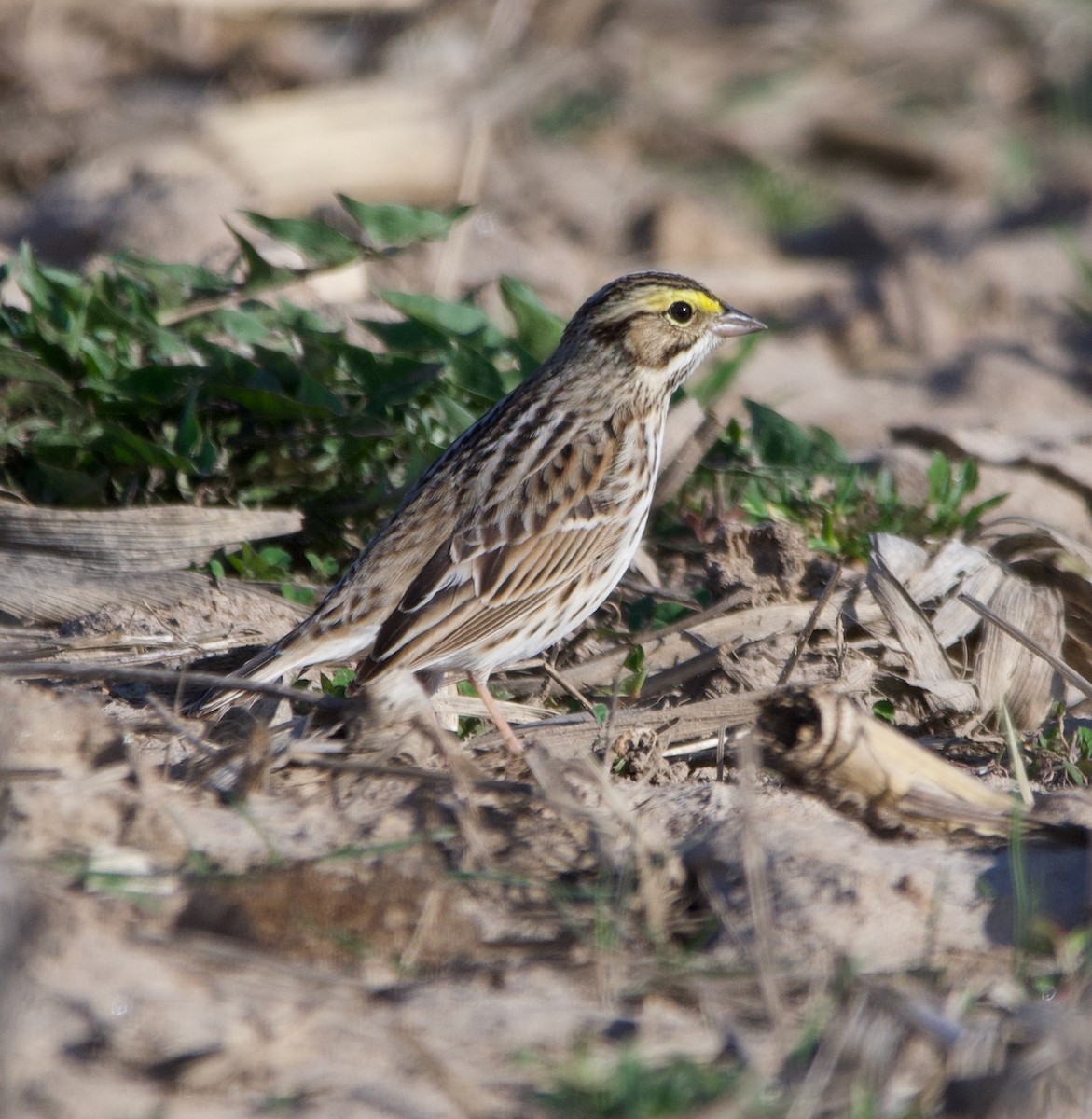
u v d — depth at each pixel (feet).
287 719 30.71
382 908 23.12
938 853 26.04
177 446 37.83
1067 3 102.58
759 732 26.89
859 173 90.22
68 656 33.09
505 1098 19.16
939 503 41.91
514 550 33.04
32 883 21.70
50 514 35.22
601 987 22.30
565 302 65.87
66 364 38.99
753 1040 20.81
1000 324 71.10
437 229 42.34
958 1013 21.29
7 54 75.97
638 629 36.83
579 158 82.07
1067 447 50.80
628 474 34.96
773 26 98.07
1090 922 24.47
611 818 26.23
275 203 69.15
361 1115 18.61
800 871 24.81
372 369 39.63
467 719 33.58
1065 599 37.58
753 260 77.20
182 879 23.20
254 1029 20.08
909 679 34.40
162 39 80.43
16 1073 18.35
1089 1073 19.07
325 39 84.43
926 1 103.04
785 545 37.65
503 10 87.25
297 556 39.09
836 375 64.54
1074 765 32.17
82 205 62.34
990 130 93.76
